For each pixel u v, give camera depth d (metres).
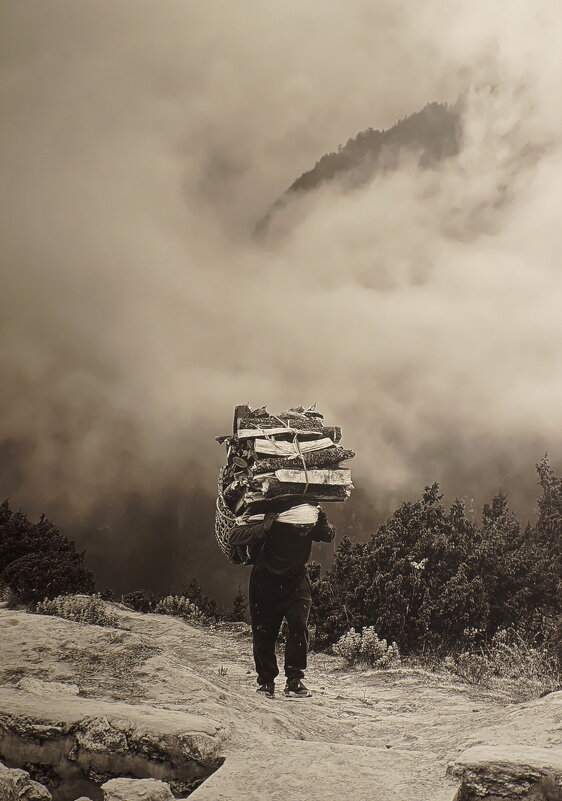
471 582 9.73
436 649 9.39
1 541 12.88
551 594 10.21
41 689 4.75
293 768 3.56
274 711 5.18
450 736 4.73
